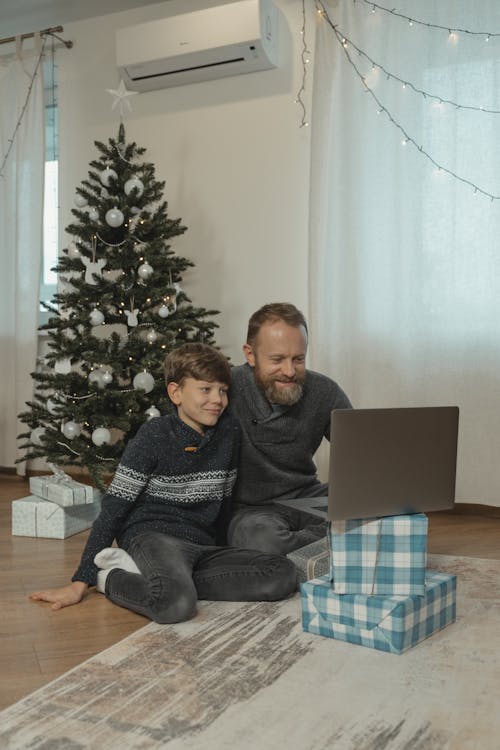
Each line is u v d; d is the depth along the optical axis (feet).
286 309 6.97
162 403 10.12
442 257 10.37
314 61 11.18
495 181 10.07
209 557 6.54
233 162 12.12
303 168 11.60
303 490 7.54
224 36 11.50
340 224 10.97
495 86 10.03
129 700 4.53
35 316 12.98
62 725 4.23
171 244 12.60
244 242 12.07
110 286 10.39
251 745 4.00
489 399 10.21
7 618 6.13
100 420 9.73
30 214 12.95
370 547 5.39
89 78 13.12
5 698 4.66
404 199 10.56
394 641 5.19
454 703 4.49
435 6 10.30
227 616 5.97
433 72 10.34
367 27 10.71
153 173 11.80
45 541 8.94
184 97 12.44
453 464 5.49
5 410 13.50
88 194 10.40
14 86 13.14
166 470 6.64
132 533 6.57
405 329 10.62
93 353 9.94
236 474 7.19
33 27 13.47
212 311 11.09
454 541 8.84
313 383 7.40
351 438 5.06
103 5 12.59
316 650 5.27
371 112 10.73
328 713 4.36
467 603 6.33
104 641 5.61
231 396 7.26
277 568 6.27
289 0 11.66
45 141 12.86
